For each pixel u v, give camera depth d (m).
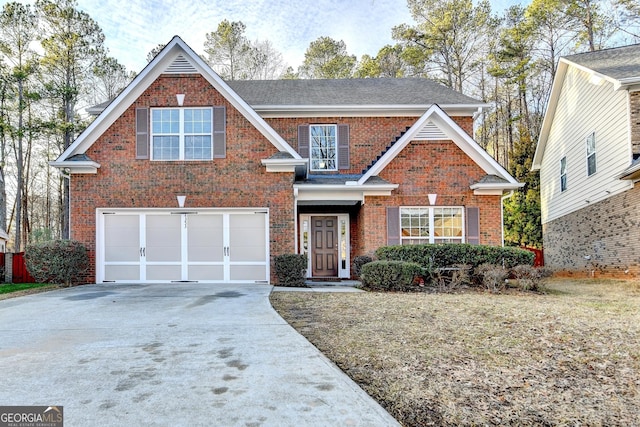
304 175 13.77
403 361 4.47
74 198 11.87
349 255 14.66
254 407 3.09
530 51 28.70
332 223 14.90
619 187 12.95
